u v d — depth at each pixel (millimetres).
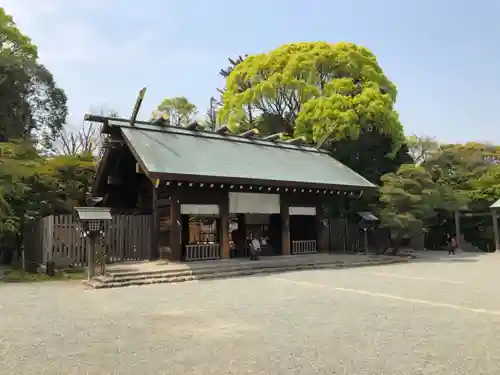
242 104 30203
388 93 30062
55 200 19531
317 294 10102
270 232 20578
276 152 21641
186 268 13984
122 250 16094
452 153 35188
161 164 14648
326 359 5121
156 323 7121
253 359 5137
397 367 4816
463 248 30828
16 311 8336
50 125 34031
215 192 16797
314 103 27250
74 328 6844
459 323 7020
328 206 22766
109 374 4652
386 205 22062
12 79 26906
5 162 15789
